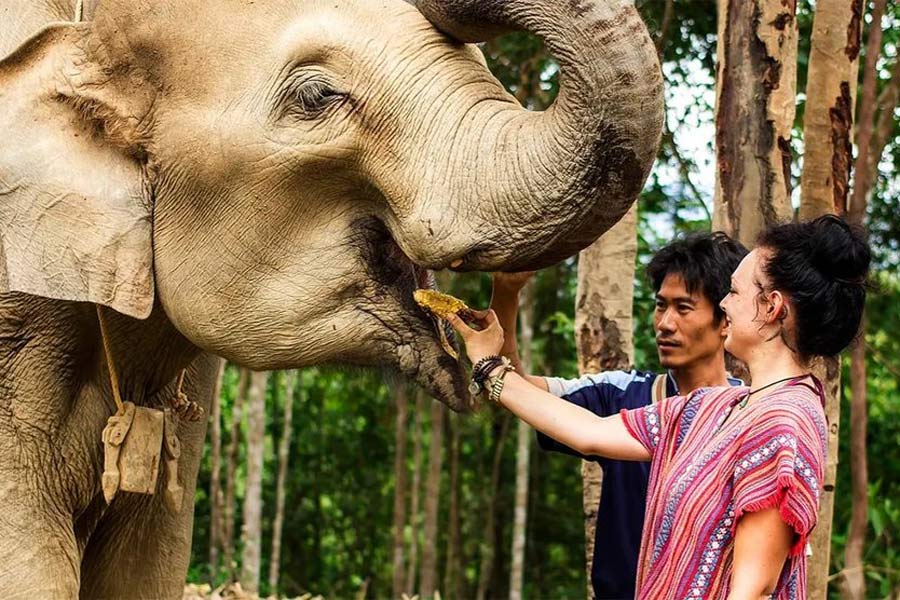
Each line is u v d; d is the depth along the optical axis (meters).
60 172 3.18
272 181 3.09
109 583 3.87
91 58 3.19
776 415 2.61
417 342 3.18
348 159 3.05
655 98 2.71
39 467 3.49
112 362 3.42
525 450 11.30
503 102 3.01
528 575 15.32
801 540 2.56
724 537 2.65
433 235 2.93
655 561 2.75
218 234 3.17
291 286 3.16
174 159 3.16
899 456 10.64
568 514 15.27
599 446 2.99
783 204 4.44
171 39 3.13
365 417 15.87
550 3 2.76
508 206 2.86
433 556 12.20
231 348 3.25
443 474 16.30
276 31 3.09
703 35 8.03
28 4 3.44
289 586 15.55
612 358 5.12
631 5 2.73
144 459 3.46
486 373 3.10
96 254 3.19
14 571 3.39
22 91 3.22
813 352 2.70
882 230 8.87
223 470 15.47
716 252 3.47
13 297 3.43
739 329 2.76
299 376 15.77
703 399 2.85
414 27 3.06
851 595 3.96
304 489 15.91
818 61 4.53
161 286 3.28
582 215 2.81
